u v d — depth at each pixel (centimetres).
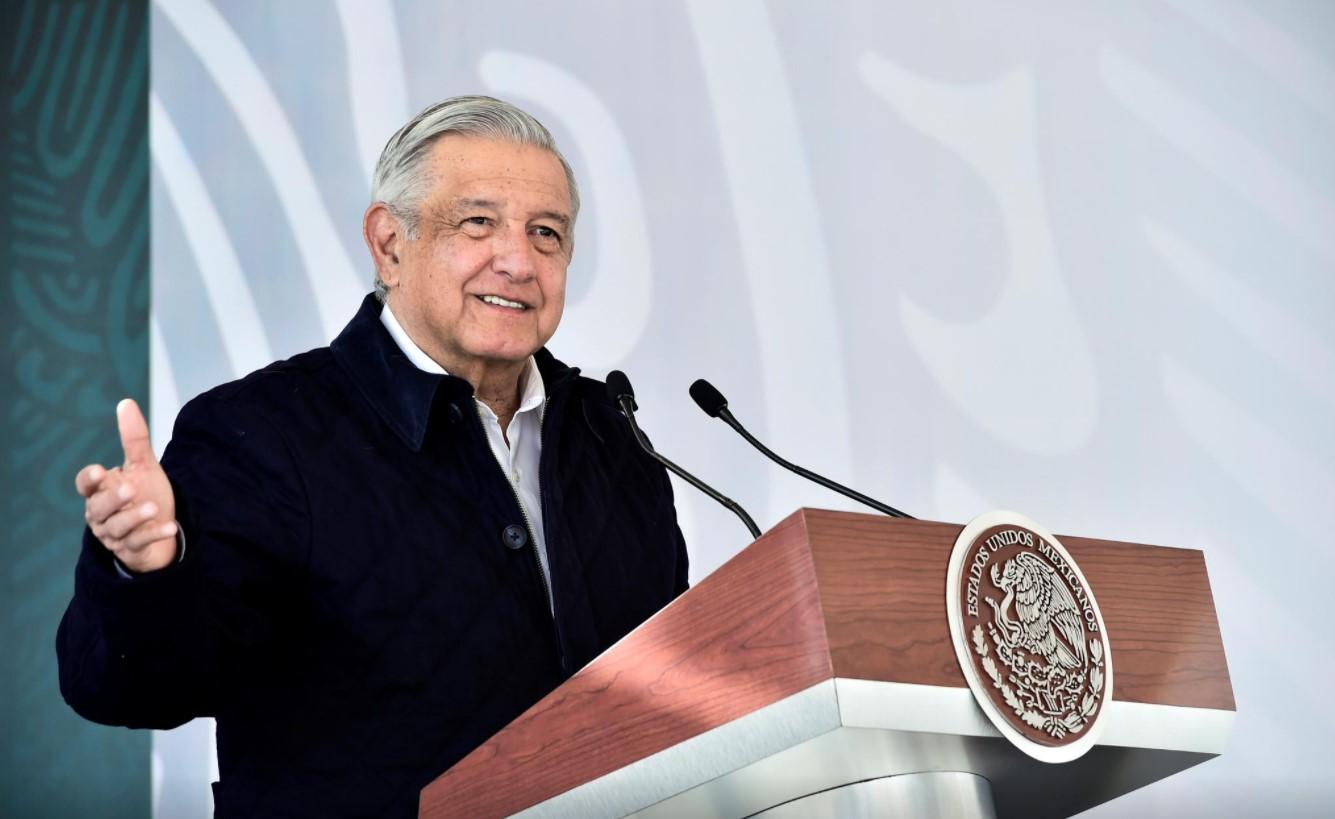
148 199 1427
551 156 801
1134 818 1268
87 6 1446
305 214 1357
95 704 596
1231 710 612
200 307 1342
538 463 825
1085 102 1401
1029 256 1380
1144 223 1381
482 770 573
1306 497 1336
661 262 1375
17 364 1396
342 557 701
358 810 679
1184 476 1343
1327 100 1391
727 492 1345
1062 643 552
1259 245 1375
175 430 727
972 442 1355
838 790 545
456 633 709
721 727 508
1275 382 1355
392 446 741
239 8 1384
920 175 1394
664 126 1395
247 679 702
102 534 537
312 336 1341
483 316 773
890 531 519
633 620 792
